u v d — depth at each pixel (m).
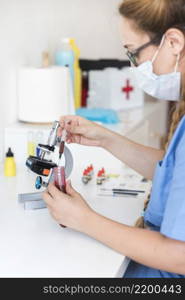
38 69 2.01
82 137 1.58
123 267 1.08
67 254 1.11
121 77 2.80
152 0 1.15
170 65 1.20
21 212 1.38
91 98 2.76
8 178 1.74
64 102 2.09
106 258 1.09
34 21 2.28
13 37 2.06
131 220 1.33
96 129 1.56
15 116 2.13
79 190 1.59
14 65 2.09
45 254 1.11
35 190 1.59
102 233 1.12
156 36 1.18
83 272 1.02
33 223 1.29
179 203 1.03
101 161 1.81
